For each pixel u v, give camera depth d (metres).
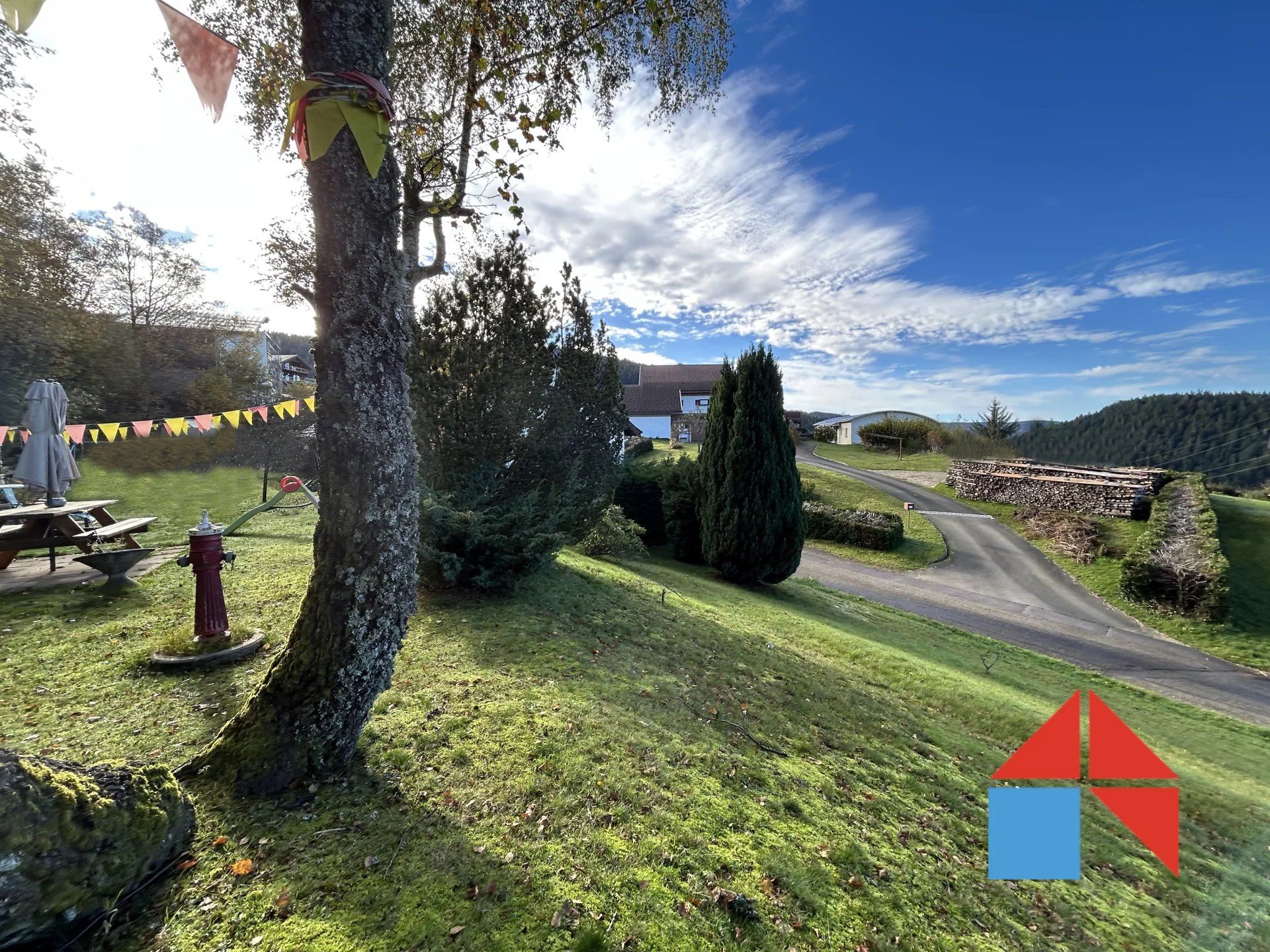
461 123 3.63
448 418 5.83
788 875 2.42
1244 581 14.19
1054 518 19.03
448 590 5.85
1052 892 2.96
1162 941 2.76
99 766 1.82
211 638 3.71
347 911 1.81
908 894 2.55
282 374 31.41
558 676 4.01
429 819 2.31
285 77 4.12
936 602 13.58
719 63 4.81
